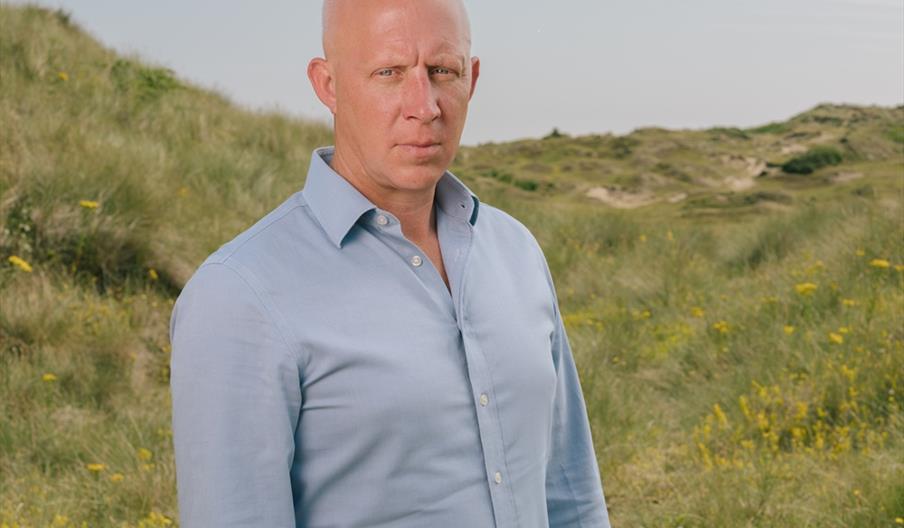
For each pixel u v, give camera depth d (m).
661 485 4.34
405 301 1.30
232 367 1.20
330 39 1.33
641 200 25.84
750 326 6.93
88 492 4.29
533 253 1.56
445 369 1.29
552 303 1.57
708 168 28.94
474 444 1.31
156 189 8.47
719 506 3.89
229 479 1.18
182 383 1.21
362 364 1.24
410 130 1.28
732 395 5.56
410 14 1.28
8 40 11.84
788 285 7.83
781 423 4.93
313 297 1.25
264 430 1.20
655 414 5.67
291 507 1.21
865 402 4.96
